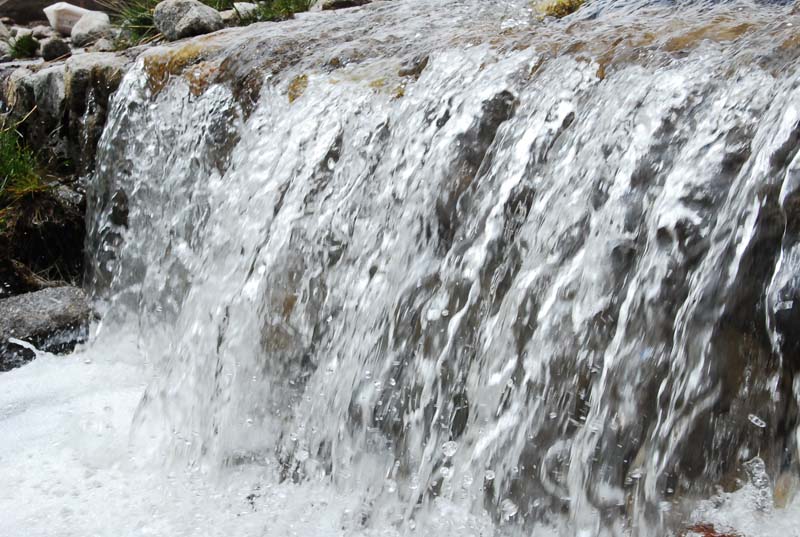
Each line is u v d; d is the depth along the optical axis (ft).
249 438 13.83
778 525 8.79
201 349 15.40
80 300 20.84
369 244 13.62
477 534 10.78
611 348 10.06
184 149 19.03
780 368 8.77
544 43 13.39
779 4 13.53
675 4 14.98
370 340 12.85
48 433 15.06
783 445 8.84
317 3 27.71
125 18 32.30
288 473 12.98
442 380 11.82
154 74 20.35
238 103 17.81
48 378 18.20
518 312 11.09
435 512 11.26
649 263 9.90
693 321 9.39
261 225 15.49
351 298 13.53
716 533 8.98
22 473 13.53
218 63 19.06
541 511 10.41
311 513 11.98
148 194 20.03
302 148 15.40
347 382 12.90
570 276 10.74
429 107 13.64
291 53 17.84
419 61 14.80
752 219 9.08
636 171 10.54
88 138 23.21
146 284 19.44
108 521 11.98
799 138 8.91
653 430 9.59
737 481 9.10
